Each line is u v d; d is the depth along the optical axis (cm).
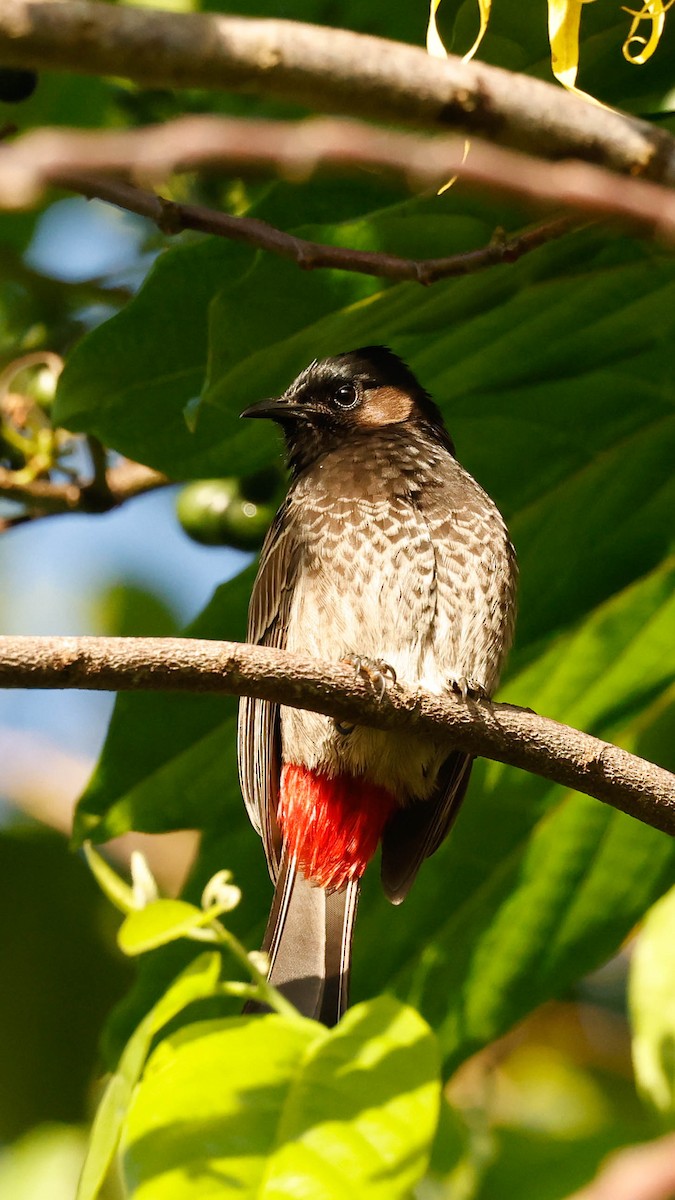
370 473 992
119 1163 562
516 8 804
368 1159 539
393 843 1024
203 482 1142
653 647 1119
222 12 1070
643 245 896
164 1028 1041
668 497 1098
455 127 507
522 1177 799
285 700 734
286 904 955
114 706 1034
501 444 1107
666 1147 383
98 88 1263
